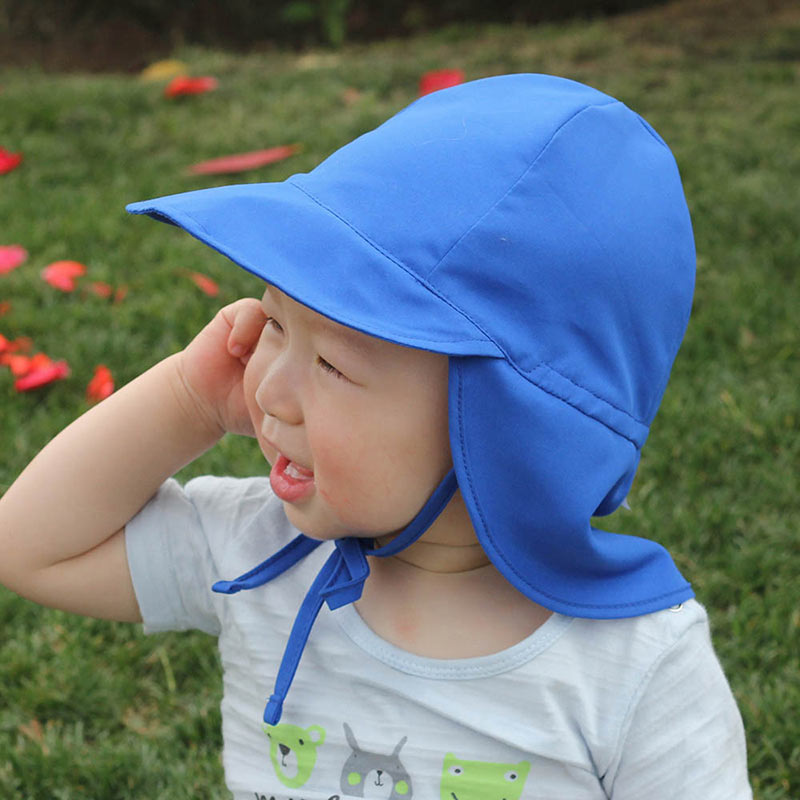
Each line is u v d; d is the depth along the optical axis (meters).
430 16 9.99
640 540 1.48
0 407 3.59
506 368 1.27
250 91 7.06
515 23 9.78
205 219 1.33
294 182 1.40
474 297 1.27
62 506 1.62
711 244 4.71
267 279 1.25
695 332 3.95
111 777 2.38
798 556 2.90
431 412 1.33
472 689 1.45
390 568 1.54
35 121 6.50
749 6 8.68
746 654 2.56
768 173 5.42
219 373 1.61
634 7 9.63
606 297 1.33
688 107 6.50
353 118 6.38
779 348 3.88
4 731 2.52
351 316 1.23
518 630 1.46
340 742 1.50
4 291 4.37
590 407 1.33
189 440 1.64
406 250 1.28
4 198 5.35
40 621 2.79
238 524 1.66
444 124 1.36
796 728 2.34
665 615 1.44
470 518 1.42
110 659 2.70
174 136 6.29
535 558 1.38
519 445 1.29
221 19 9.81
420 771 1.46
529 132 1.33
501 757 1.44
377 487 1.35
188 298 4.29
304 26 9.85
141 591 1.66
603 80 7.00
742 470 3.20
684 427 3.37
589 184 1.33
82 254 4.74
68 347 3.93
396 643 1.49
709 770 1.42
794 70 7.07
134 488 1.64
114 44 9.52
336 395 1.33
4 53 9.30
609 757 1.43
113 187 5.59
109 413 1.63
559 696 1.44
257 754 1.58
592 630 1.44
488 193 1.29
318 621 1.53
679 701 1.42
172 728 2.51
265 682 1.56
